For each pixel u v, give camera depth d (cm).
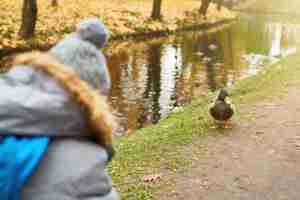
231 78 1064
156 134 557
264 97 698
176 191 409
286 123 573
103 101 140
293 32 2230
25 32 1246
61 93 131
